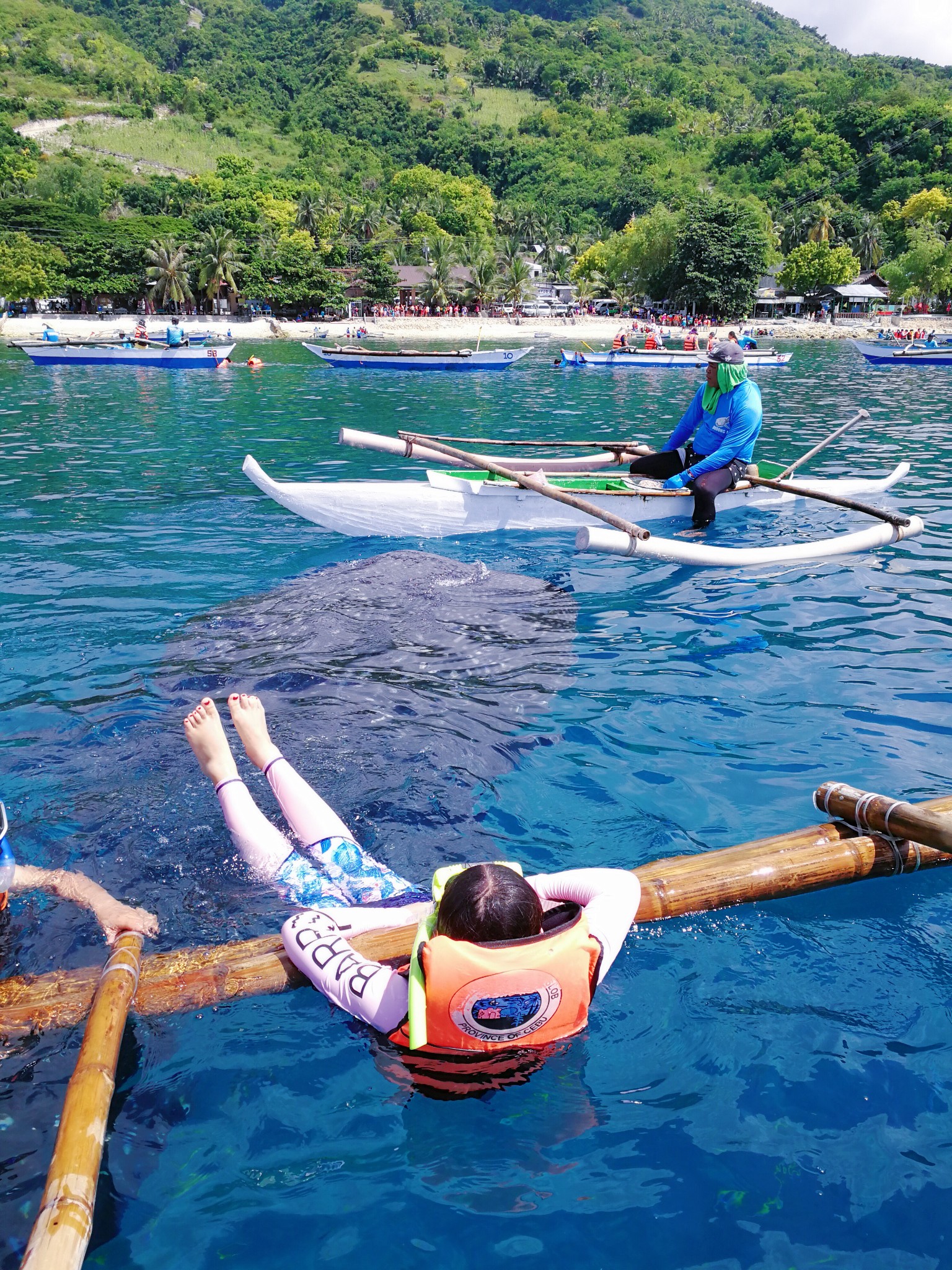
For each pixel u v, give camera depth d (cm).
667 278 8912
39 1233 166
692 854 330
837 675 500
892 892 316
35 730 421
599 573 699
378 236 11138
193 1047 245
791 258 9394
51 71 18838
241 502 947
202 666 499
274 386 2577
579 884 271
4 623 570
